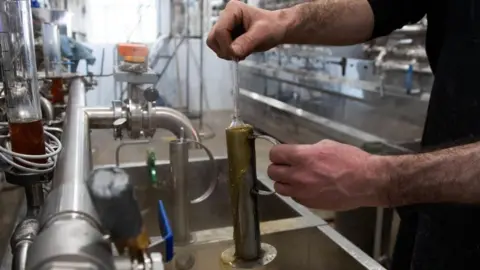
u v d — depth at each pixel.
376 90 2.48
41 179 0.63
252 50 0.81
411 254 1.07
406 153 0.69
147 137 1.03
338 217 2.03
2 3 0.69
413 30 2.16
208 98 4.97
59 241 0.33
